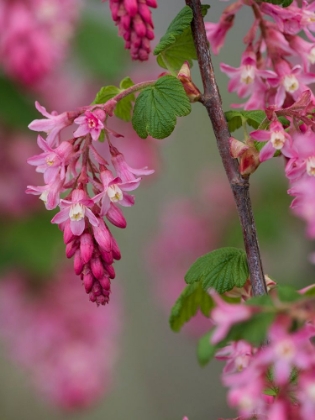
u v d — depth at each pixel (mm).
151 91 725
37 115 966
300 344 649
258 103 772
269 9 758
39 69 950
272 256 1231
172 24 738
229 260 744
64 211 711
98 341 1078
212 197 1322
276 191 1202
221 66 768
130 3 727
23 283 1026
